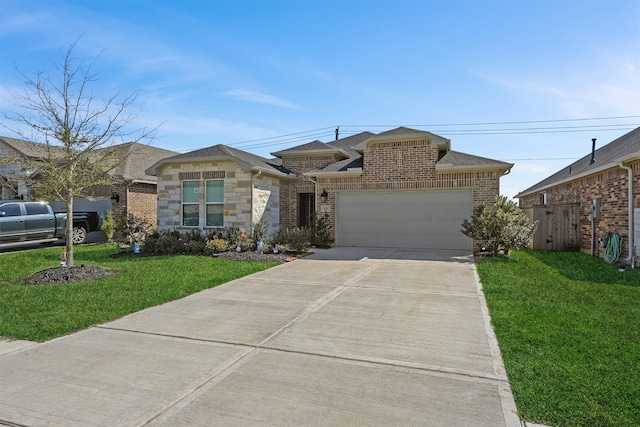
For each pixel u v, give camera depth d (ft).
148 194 59.11
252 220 44.11
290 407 9.84
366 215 47.24
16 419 9.36
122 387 10.99
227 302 20.88
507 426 8.98
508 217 37.50
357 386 11.00
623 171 34.50
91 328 16.51
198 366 12.44
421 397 10.37
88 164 30.86
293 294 22.66
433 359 12.97
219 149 46.65
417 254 40.34
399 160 45.55
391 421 9.19
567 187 52.11
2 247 47.60
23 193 54.39
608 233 36.60
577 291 22.81
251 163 44.47
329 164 54.44
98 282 25.54
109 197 55.83
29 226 45.50
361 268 31.76
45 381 11.41
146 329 16.30
